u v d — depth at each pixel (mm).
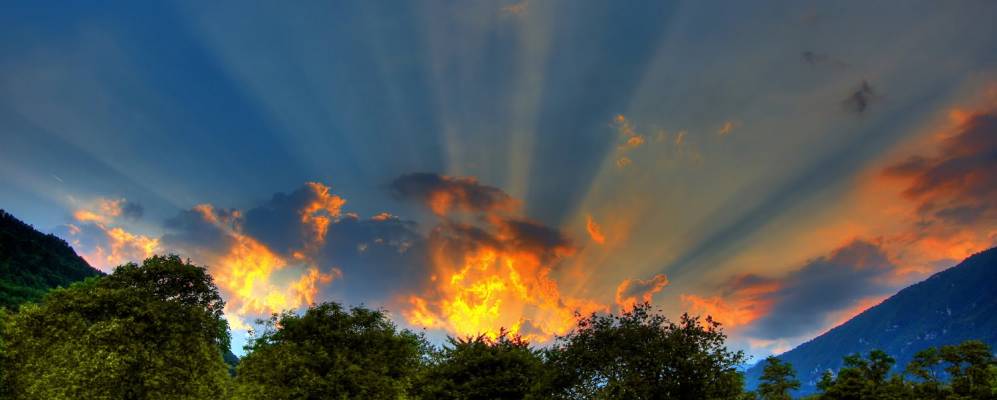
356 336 45906
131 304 39156
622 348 42219
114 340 36531
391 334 49156
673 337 40781
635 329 42812
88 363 34875
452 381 44281
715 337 41125
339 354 42812
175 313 40375
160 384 37094
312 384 40094
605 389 39969
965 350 75062
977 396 68375
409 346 51625
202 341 41125
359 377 42219
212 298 44031
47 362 37156
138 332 37500
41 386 36438
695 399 38375
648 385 38719
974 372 72562
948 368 75625
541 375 43812
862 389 74562
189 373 39031
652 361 40094
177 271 42375
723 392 38719
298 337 44031
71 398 34219
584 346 43688
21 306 41469
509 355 45281
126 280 41594
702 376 38844
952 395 69062
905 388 74188
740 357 40375
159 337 39031
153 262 42375
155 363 37188
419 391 46281
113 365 34781
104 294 39031
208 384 41281
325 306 46500
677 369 39469
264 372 41719
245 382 41875
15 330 39531
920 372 79188
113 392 35344
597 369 42625
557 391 43438
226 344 45375
